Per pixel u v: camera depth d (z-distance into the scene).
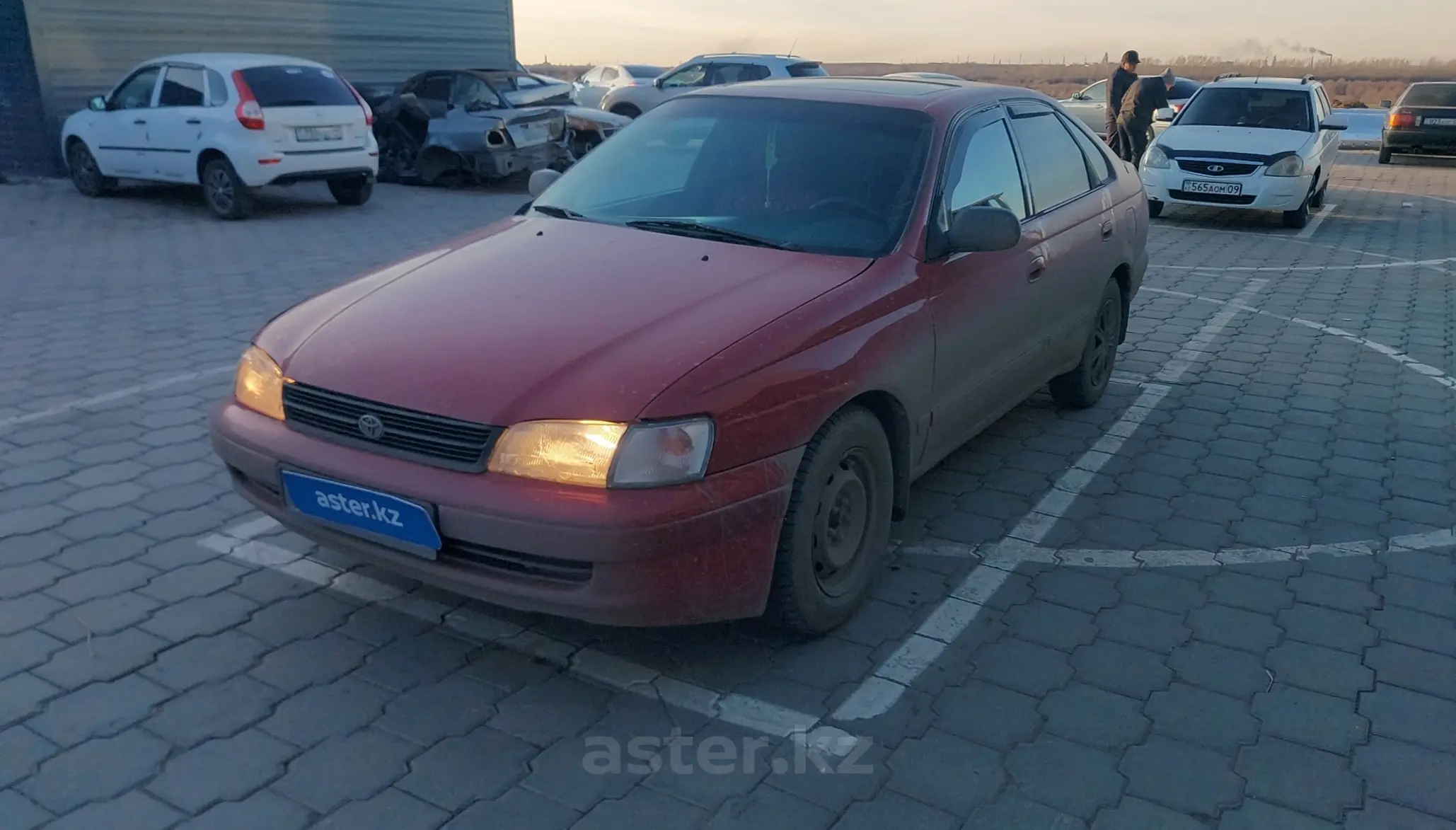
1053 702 3.15
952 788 2.78
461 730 2.97
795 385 3.10
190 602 3.60
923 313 3.68
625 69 25.45
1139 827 2.65
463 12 18.89
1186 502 4.61
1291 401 6.00
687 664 3.31
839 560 3.44
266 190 14.05
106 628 3.42
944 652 3.41
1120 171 5.82
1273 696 3.20
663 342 3.04
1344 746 2.97
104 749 2.84
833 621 3.43
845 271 3.56
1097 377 5.76
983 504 4.56
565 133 14.91
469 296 3.42
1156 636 3.53
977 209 3.74
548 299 3.35
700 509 2.86
